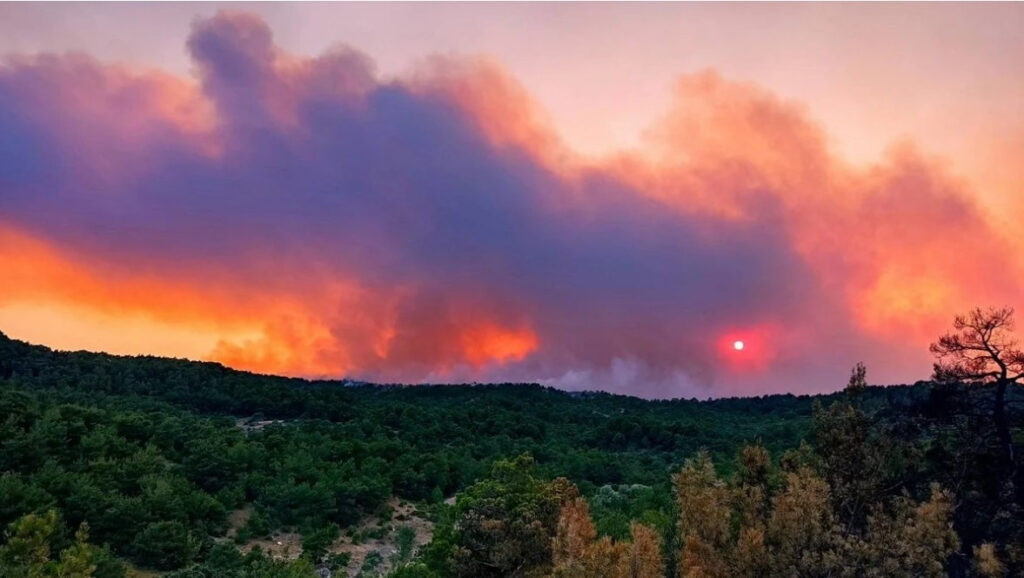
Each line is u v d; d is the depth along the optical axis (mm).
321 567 72750
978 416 29484
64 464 70062
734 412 188750
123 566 53188
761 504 25047
